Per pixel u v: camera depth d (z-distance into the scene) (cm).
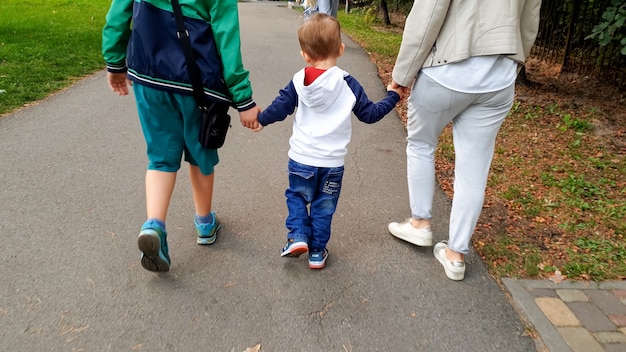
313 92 243
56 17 1104
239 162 412
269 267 277
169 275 265
